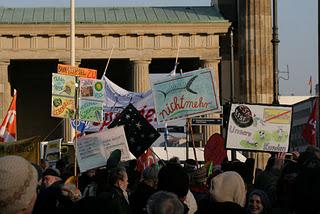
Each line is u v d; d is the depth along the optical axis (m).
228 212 14.19
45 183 25.12
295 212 11.62
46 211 19.25
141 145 34.16
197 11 143.38
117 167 22.77
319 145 49.22
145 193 22.25
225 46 142.12
